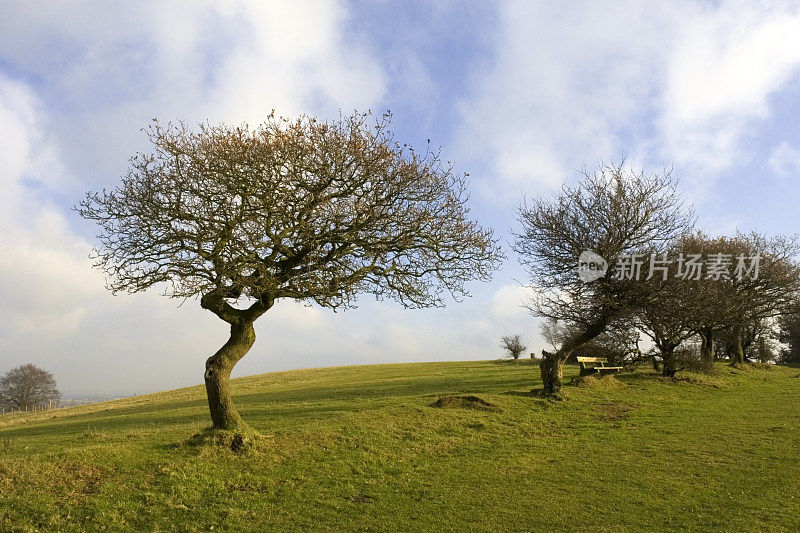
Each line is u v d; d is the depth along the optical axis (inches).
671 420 829.2
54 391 3233.3
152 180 593.6
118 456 530.6
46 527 396.5
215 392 613.6
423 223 663.1
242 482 509.4
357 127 639.1
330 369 2664.9
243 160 581.3
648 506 451.5
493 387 1197.1
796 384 1389.0
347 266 642.2
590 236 1015.0
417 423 748.0
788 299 1712.6
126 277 584.1
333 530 409.4
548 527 410.3
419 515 441.4
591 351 1443.2
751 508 437.7
